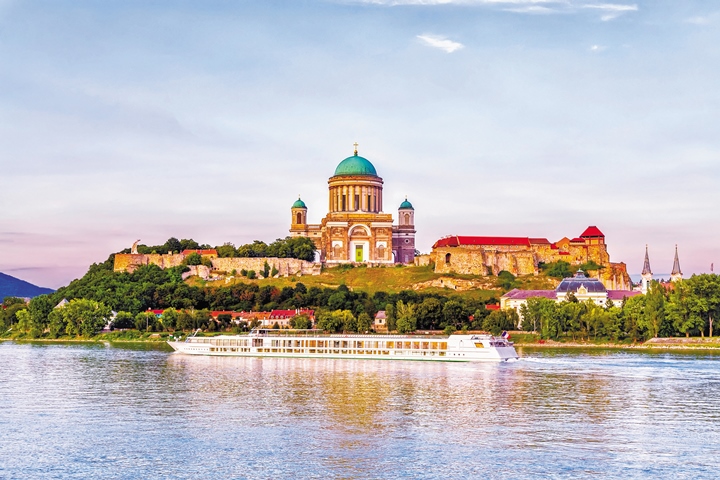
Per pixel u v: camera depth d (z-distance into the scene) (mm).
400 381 186625
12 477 105438
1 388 177375
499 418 140500
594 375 196750
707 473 106625
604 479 104125
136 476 105875
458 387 176125
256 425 134750
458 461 112000
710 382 183625
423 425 134750
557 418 140750
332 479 104438
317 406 152250
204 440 123875
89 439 124625
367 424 135375
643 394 166000
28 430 131000
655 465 110125
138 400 160250
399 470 108062
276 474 106625
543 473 106688
